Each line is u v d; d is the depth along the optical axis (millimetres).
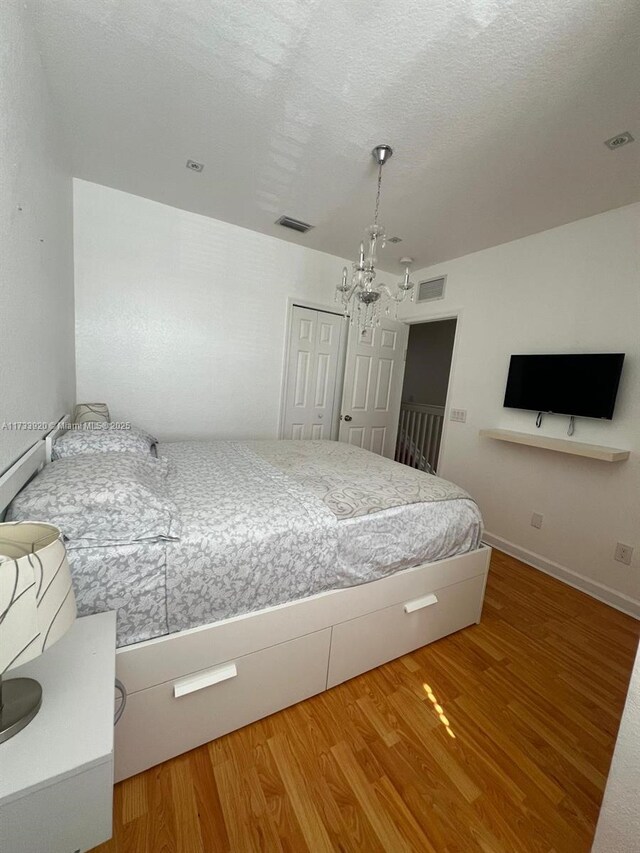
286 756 1195
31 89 1288
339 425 3734
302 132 1760
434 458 4566
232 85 1506
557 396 2447
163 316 2795
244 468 1965
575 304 2445
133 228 2596
